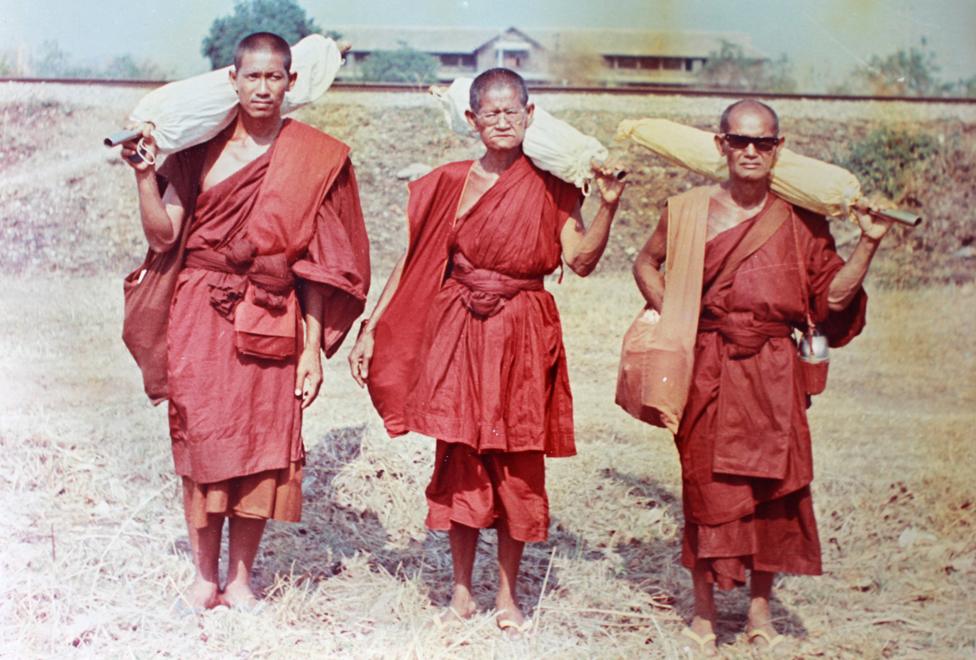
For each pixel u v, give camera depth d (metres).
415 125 7.87
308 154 4.70
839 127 8.05
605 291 7.52
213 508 4.60
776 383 4.41
